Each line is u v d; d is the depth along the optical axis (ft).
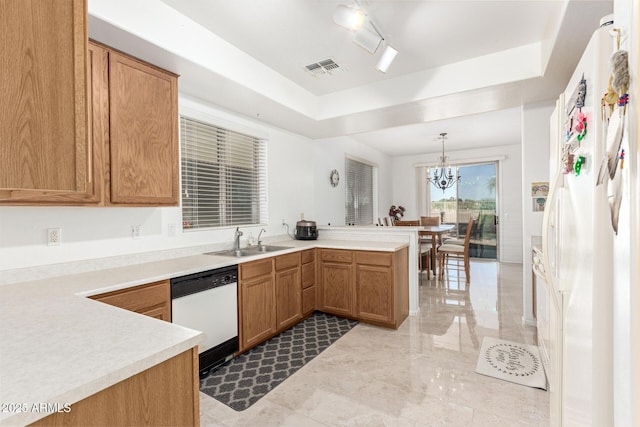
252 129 11.62
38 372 2.50
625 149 2.36
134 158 6.71
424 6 6.73
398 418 5.94
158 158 7.16
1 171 3.18
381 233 12.60
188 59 7.04
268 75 9.52
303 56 8.88
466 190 23.90
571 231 3.82
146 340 3.13
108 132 6.30
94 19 5.51
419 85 9.87
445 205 24.64
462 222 24.07
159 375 2.94
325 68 9.62
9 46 3.23
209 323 7.66
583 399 3.20
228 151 10.94
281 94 10.07
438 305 12.75
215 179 10.48
